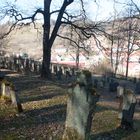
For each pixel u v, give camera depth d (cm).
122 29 4519
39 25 3706
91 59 7331
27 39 10031
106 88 3869
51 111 1606
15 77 3131
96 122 1491
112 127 1439
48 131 1250
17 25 3412
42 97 2023
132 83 4794
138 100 2844
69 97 1074
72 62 8644
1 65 4538
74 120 1064
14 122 1328
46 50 3406
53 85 2678
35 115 1492
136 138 1339
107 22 3606
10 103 1541
